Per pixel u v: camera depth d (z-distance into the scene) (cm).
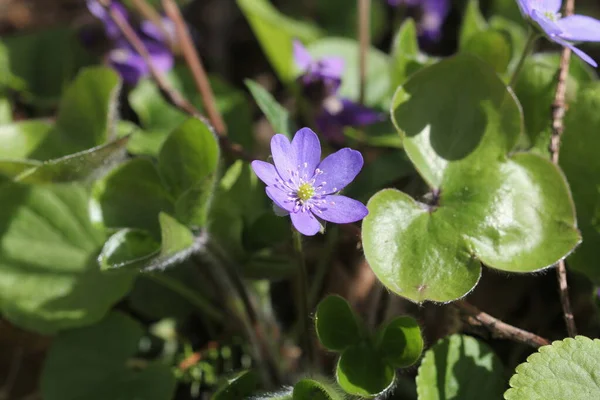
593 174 44
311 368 44
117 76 45
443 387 41
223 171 44
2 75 52
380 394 40
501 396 41
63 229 46
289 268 44
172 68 52
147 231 42
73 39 53
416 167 41
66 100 45
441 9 53
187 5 59
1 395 47
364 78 50
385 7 57
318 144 40
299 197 40
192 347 47
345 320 41
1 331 48
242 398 41
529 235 40
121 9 51
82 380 45
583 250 43
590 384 39
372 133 48
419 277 40
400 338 41
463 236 40
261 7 51
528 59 45
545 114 44
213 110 48
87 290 45
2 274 46
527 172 41
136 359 46
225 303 46
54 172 43
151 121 50
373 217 40
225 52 59
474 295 46
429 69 42
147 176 43
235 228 44
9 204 46
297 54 49
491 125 41
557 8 43
